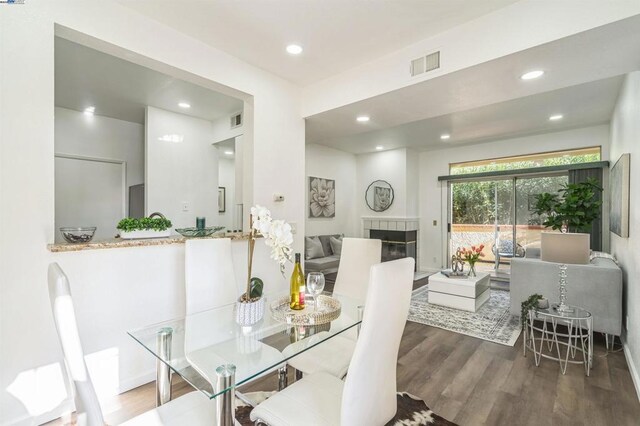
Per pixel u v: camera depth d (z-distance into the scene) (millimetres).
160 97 3771
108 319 2070
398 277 1199
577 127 4922
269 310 1913
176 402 1318
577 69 2369
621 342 2990
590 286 2910
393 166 6840
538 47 2055
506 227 5914
